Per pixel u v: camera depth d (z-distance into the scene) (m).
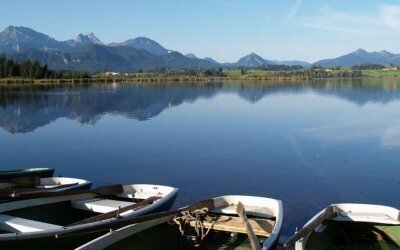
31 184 13.09
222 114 41.41
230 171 19.70
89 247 8.01
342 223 10.72
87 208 11.48
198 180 18.34
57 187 12.83
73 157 22.94
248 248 9.70
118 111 45.16
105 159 22.36
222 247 9.80
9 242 8.09
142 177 18.94
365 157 22.25
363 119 36.44
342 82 116.44
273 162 21.34
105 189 12.26
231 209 10.85
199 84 114.88
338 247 10.23
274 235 8.84
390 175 18.81
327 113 41.31
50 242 8.53
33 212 11.16
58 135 30.06
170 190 12.39
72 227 8.70
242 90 81.94
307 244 8.89
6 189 12.16
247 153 23.41
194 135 29.25
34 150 24.81
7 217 10.02
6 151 24.64
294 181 18.05
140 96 66.12
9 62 126.38
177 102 55.34
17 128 33.75
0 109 47.84
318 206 14.96
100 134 30.28
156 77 144.50
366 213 10.52
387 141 26.42
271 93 71.44
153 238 9.62
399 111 42.22
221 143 26.27
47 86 103.44
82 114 42.72
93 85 109.81
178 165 20.92
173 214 9.98
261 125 33.66
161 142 26.80
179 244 10.16
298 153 23.31
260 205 11.08
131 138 28.41
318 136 28.34
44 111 45.72
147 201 11.42
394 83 106.12
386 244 10.34
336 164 20.84
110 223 8.95
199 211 10.18
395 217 10.31
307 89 82.44
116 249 8.72
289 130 30.97
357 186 17.30
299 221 13.45
